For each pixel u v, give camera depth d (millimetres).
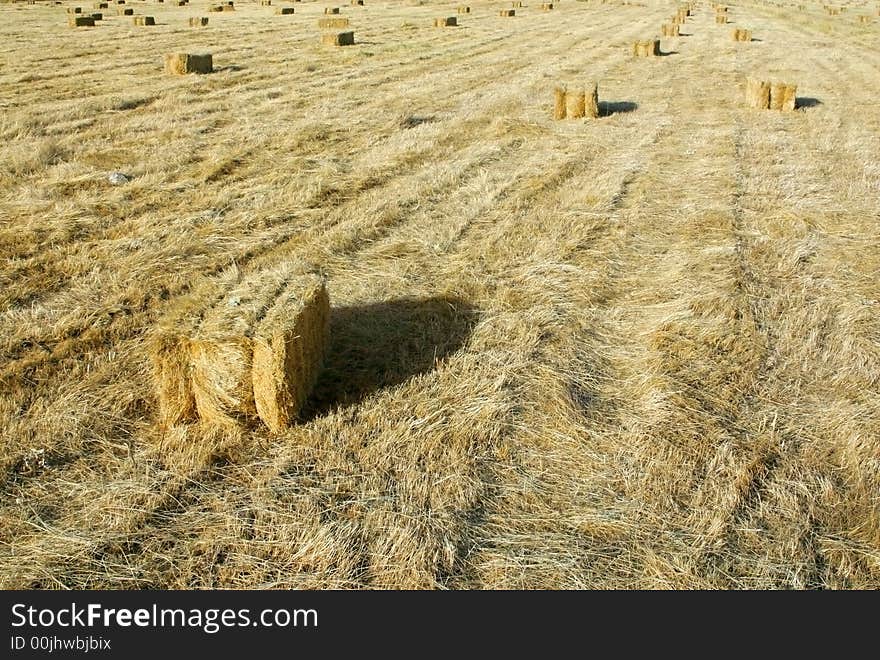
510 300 6180
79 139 11078
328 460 4227
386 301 6188
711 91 16359
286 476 4125
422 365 5184
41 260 6762
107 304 5953
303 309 4512
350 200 8781
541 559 3578
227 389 4309
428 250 7270
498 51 23359
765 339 5555
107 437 4387
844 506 3930
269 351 4199
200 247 7137
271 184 9180
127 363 5148
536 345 5469
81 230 7496
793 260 6953
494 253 7191
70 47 21312
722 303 6043
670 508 3896
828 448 4363
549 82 17484
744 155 10961
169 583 3455
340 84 16453
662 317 5871
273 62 19484
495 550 3643
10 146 10359
